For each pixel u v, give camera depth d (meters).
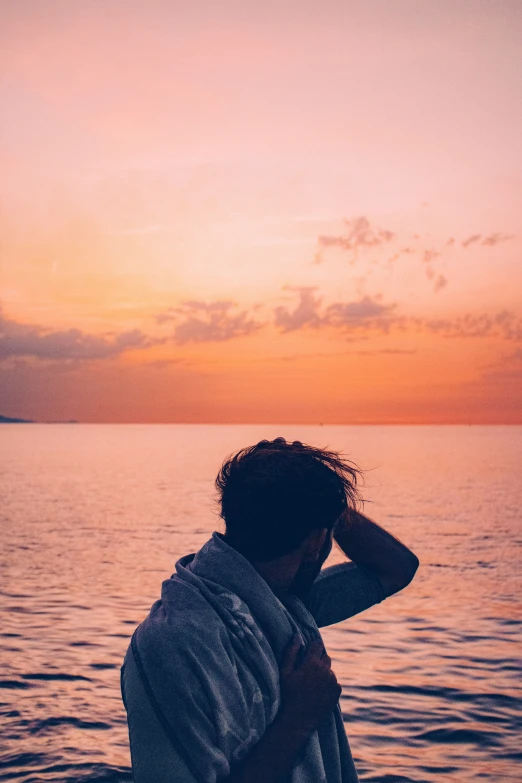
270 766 1.04
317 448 1.25
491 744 5.96
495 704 7.04
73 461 87.19
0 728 6.15
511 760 5.62
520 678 8.05
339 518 1.30
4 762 5.40
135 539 24.48
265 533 1.15
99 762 5.40
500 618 11.93
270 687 1.09
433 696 7.32
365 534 1.42
